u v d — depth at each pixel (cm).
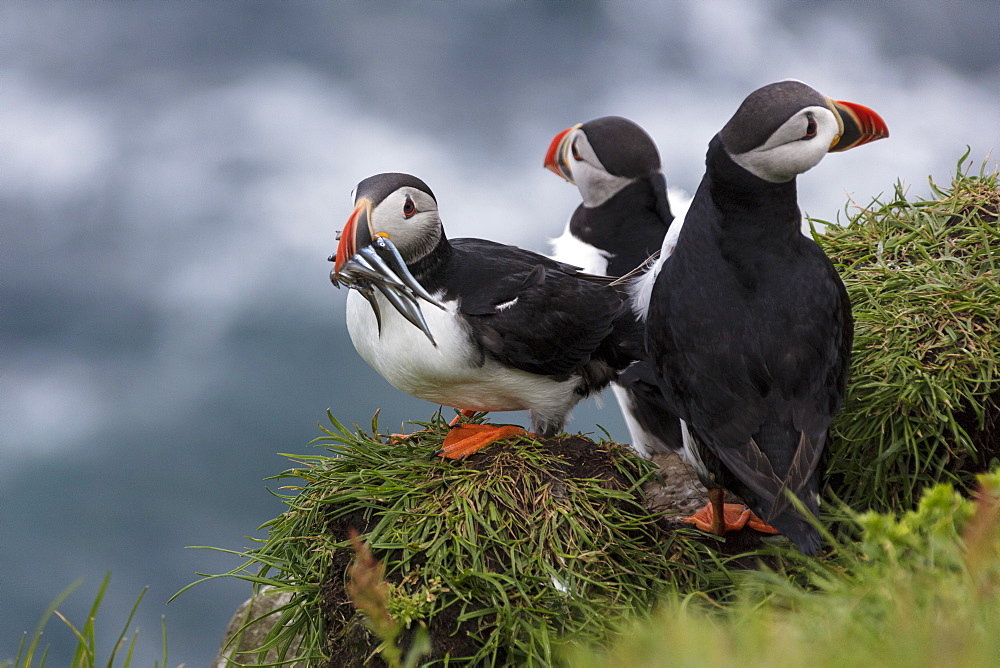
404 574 659
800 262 693
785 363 672
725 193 693
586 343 748
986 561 438
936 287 757
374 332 735
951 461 734
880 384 730
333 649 686
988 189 834
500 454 711
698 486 812
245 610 904
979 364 715
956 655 397
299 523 736
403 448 762
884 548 494
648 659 492
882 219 856
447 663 625
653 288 729
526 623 632
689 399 692
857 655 421
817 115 651
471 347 717
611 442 753
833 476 764
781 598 620
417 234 707
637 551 692
